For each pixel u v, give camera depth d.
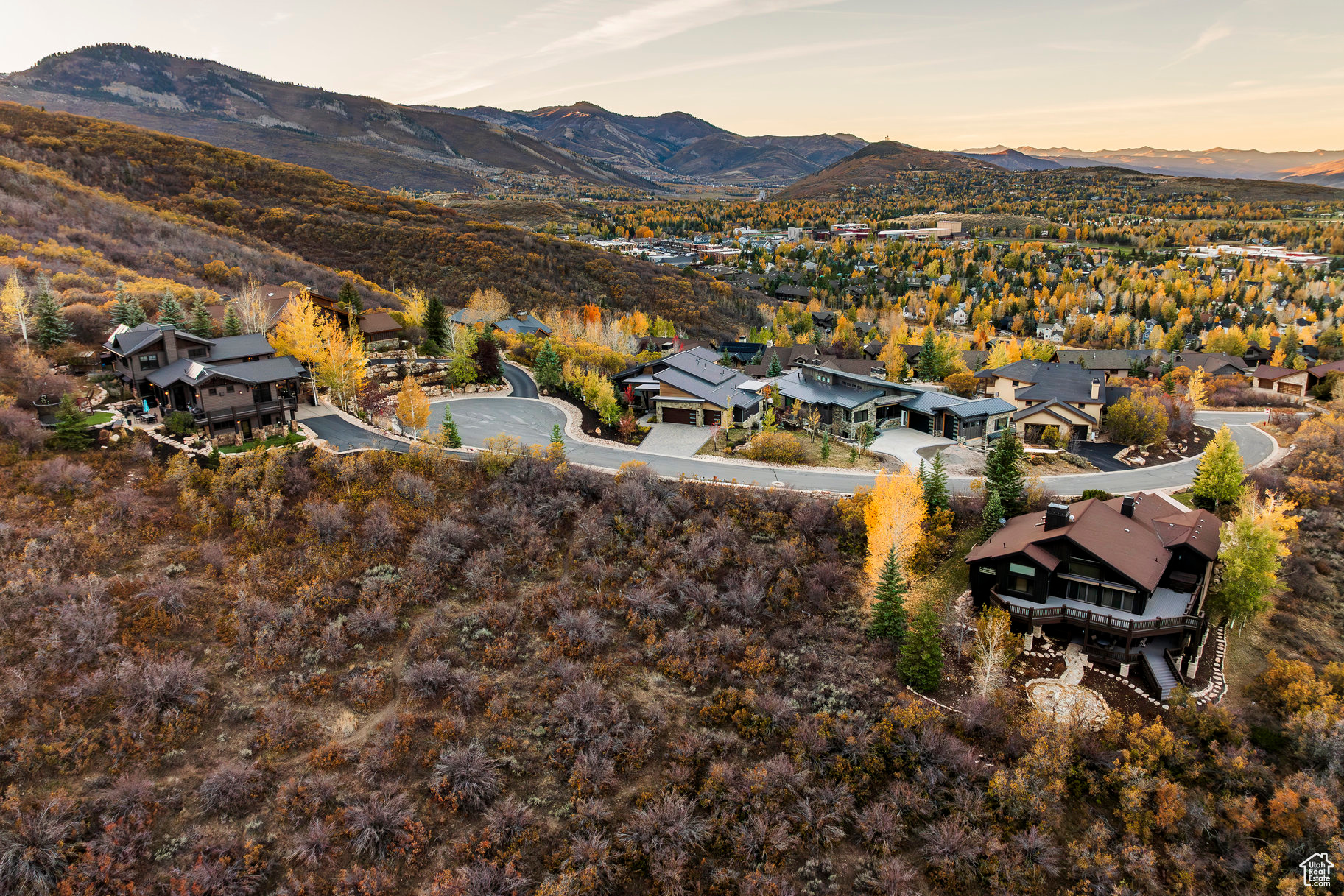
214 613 33.69
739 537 44.06
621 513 44.97
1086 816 29.25
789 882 26.75
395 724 29.88
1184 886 26.80
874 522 40.38
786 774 29.36
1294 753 30.89
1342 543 44.72
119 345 50.75
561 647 34.75
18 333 55.44
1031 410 65.12
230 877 24.36
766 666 34.91
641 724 31.61
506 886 24.98
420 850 26.11
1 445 40.19
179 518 38.56
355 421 56.50
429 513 42.91
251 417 49.34
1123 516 40.09
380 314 85.00
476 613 36.41
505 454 48.88
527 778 29.17
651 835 27.19
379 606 35.22
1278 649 37.19
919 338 129.25
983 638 35.28
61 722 27.20
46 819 24.38
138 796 25.69
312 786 27.16
